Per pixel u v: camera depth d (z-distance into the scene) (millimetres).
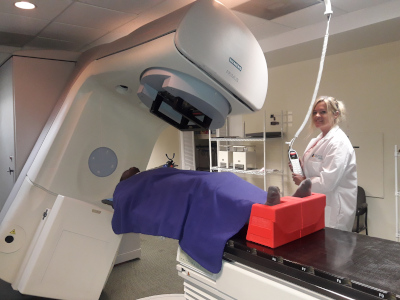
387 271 933
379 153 3162
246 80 1524
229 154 4223
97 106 2197
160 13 2604
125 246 2967
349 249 1116
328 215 2043
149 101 1735
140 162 2551
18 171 2723
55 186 2199
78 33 3125
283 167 4008
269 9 2568
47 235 2020
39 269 2008
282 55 3514
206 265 1245
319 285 937
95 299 2201
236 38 1479
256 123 4312
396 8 2410
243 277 1139
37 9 2471
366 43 3070
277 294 1029
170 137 5676
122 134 2379
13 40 3336
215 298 1304
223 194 1347
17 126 2691
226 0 2383
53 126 2244
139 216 1610
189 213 1395
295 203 1208
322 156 2059
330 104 2066
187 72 1426
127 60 1648
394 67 3018
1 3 2340
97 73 1968
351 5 2508
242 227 1285
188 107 1678
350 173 2000
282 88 3977
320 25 2898
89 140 2244
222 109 1574
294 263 998
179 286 2525
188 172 1713
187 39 1337
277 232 1136
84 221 2135
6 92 2867
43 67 2756
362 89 3256
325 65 3541
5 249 2191
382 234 3195
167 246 3414
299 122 3830
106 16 2650
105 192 2389
